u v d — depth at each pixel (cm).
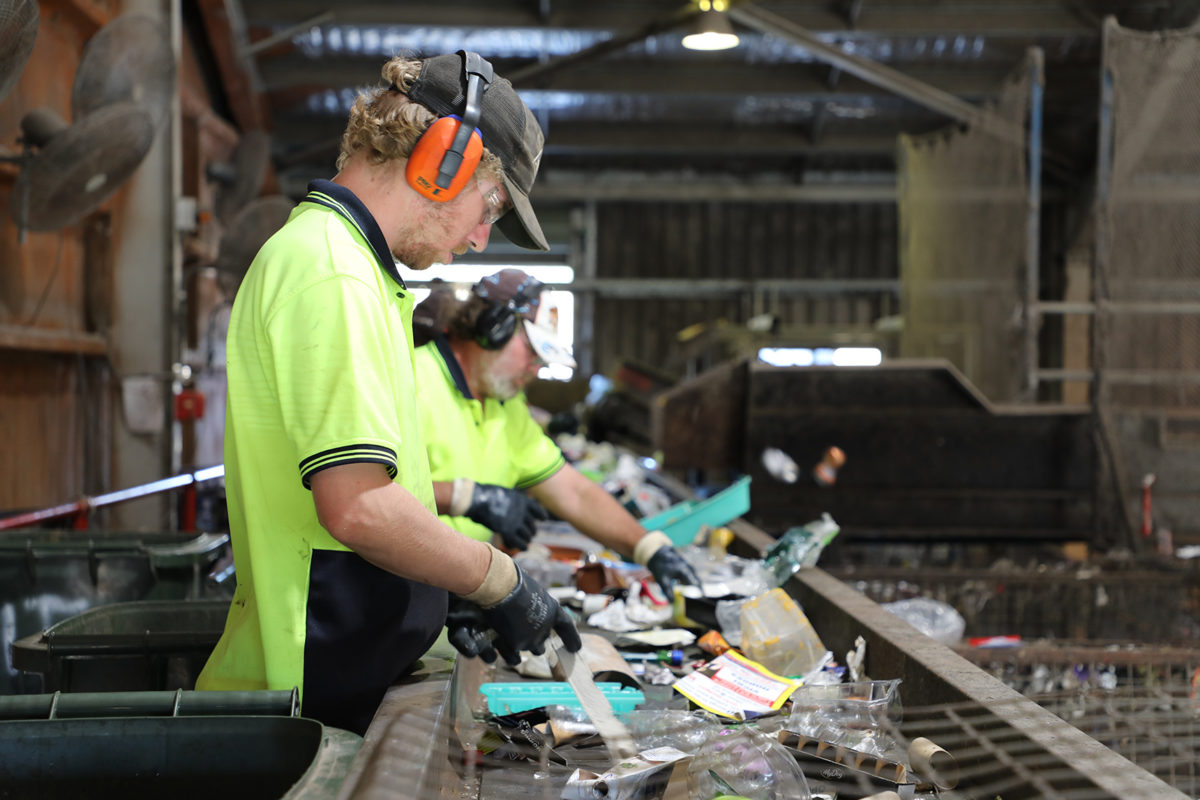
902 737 137
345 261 124
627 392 845
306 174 1224
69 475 447
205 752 103
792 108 1120
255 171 742
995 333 605
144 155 341
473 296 224
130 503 470
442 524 128
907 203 827
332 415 117
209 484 527
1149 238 470
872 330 955
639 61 1005
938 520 521
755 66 1019
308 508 130
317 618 131
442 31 931
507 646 145
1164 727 165
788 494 525
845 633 192
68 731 103
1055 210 1215
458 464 221
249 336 128
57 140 303
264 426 128
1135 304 482
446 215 135
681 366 1018
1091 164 1155
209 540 249
